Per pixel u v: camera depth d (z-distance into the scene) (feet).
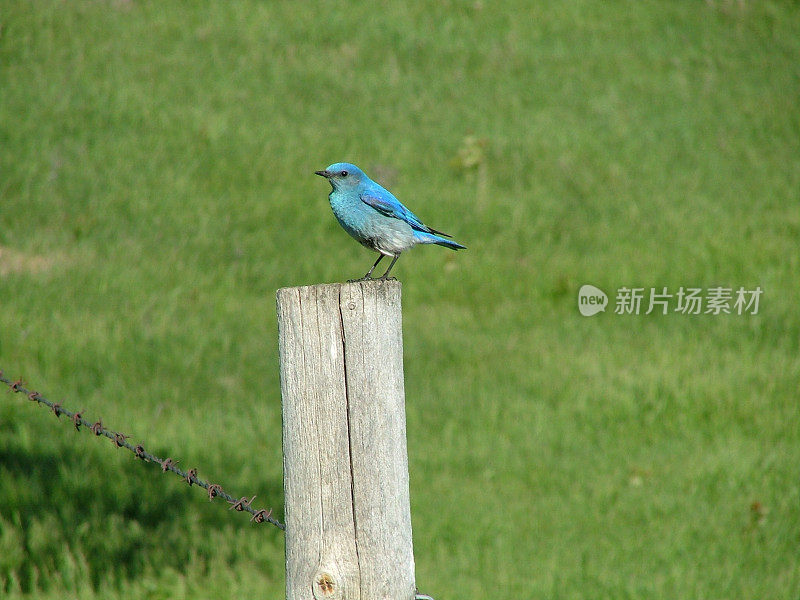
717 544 35.96
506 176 76.74
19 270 56.18
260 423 43.47
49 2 94.84
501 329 56.59
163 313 53.57
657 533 36.63
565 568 33.65
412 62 94.84
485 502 38.60
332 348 13.99
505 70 94.84
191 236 64.34
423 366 51.13
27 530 31.99
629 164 80.12
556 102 89.81
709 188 77.00
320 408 14.05
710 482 40.75
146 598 29.81
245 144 76.18
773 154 82.99
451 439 44.01
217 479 37.70
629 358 52.42
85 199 66.39
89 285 55.52
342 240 66.59
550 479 40.81
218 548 33.04
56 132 73.87
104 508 34.22
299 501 14.23
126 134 75.41
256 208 68.54
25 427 38.14
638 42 101.96
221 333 52.42
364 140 79.66
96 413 41.34
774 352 53.01
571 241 68.28
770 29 105.40
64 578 29.99
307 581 14.20
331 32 98.17
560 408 46.88
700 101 91.45
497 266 63.62
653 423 46.19
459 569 33.42
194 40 92.89
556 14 106.11
